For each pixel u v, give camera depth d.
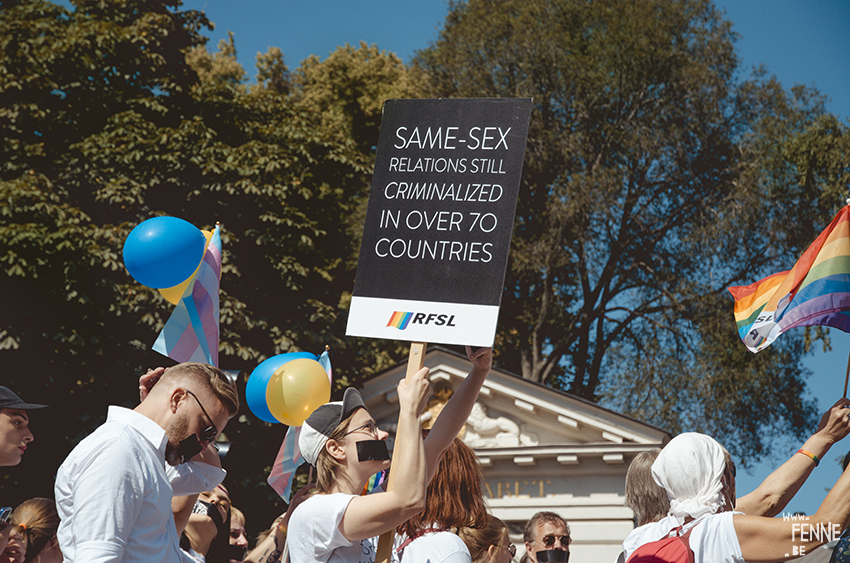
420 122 3.24
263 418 4.65
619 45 26.36
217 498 4.71
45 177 16.44
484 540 3.39
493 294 2.93
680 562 2.60
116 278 16.30
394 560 3.29
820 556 3.64
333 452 3.09
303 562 2.84
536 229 27.14
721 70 26.95
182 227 4.28
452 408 3.21
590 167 26.78
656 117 26.61
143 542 2.81
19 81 17.34
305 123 20.34
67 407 15.45
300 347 17.92
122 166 17.70
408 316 2.99
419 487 2.63
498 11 28.11
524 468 15.85
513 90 27.06
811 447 2.99
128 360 15.75
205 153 18.25
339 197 21.89
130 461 2.81
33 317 14.86
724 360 24.91
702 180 27.12
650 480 3.40
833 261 3.47
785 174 25.25
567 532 5.13
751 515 2.66
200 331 4.35
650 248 27.61
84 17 19.09
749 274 26.36
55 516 4.13
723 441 25.09
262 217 18.19
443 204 3.11
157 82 19.45
